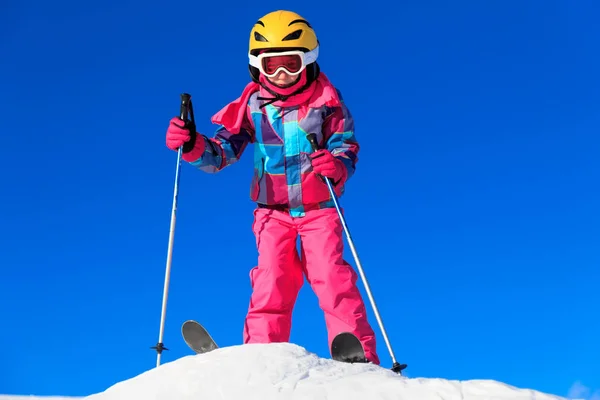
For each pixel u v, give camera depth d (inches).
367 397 112.0
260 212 174.6
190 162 170.4
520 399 109.4
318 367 124.6
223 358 125.8
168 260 166.2
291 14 172.2
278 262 168.2
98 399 122.1
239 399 114.6
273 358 125.0
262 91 175.9
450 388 113.0
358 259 164.1
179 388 119.4
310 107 173.2
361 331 163.0
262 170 173.6
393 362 151.3
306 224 170.9
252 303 168.2
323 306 165.0
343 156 169.8
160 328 161.6
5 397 192.7
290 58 168.6
